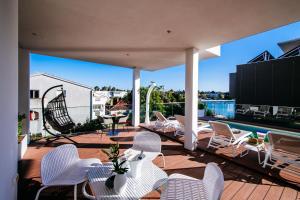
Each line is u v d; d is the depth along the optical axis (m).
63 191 2.53
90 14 2.72
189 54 4.45
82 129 6.56
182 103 8.62
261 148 3.75
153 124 7.68
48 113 5.15
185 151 4.40
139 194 1.72
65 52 4.98
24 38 3.84
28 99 4.75
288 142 2.92
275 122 9.84
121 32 3.46
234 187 2.73
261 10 2.52
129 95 9.09
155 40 3.89
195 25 3.07
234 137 3.97
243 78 12.46
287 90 10.13
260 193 2.57
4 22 1.44
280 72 10.48
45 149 4.42
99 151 4.30
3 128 1.42
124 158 2.24
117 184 1.71
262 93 11.35
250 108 11.97
